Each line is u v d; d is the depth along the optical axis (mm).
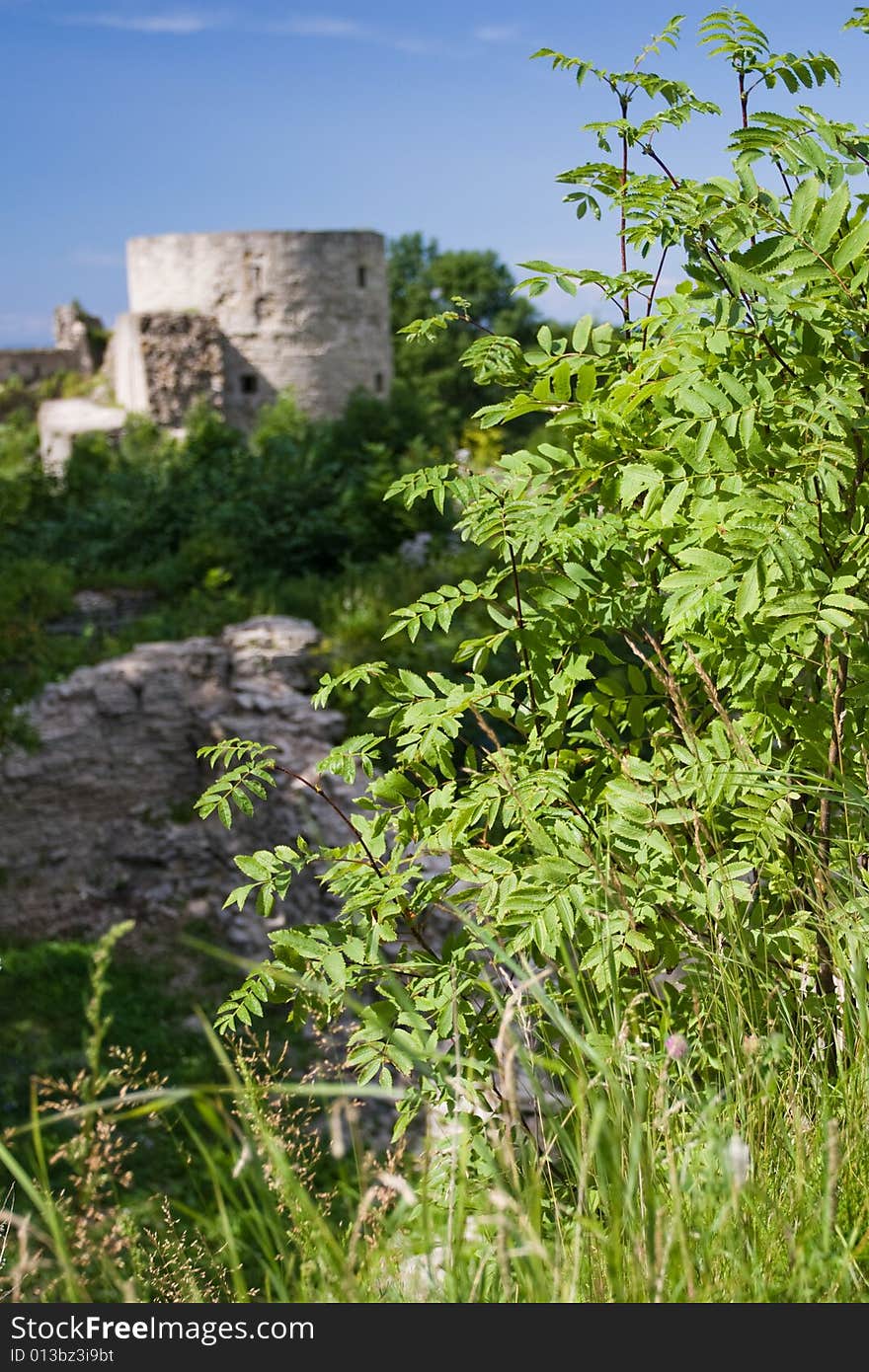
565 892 2740
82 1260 1982
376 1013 2883
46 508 25625
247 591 21984
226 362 40469
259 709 18422
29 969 15766
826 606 2740
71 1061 12930
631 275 3533
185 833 18797
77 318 51688
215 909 18266
